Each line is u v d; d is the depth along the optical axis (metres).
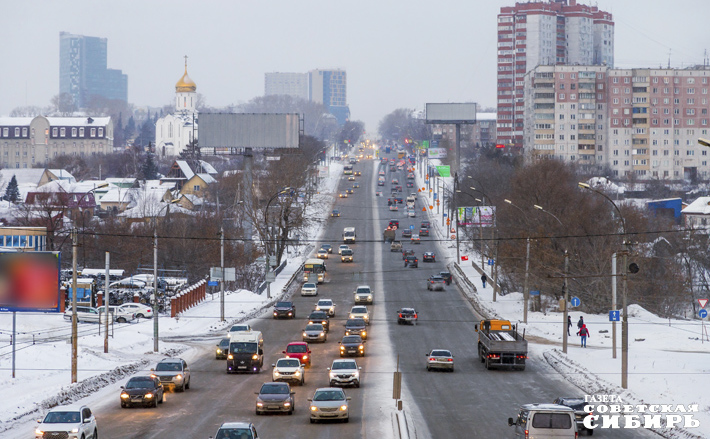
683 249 112.19
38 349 58.47
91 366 55.31
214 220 133.88
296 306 91.69
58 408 34.28
